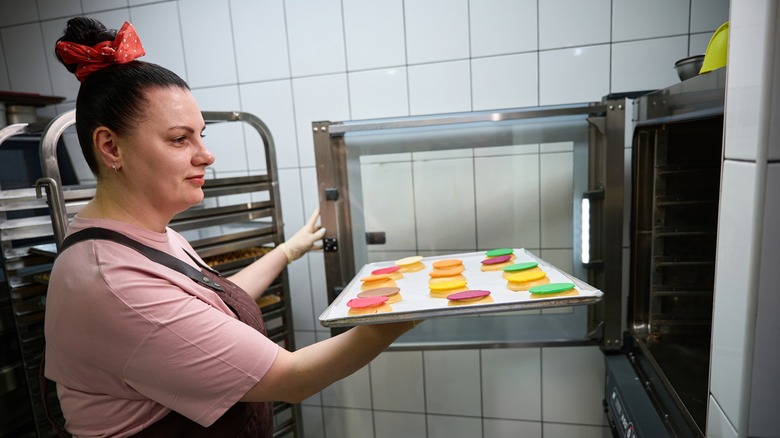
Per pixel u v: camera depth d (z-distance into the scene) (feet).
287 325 4.22
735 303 1.44
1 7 5.02
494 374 4.78
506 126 3.66
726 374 1.53
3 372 3.42
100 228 1.95
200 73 4.82
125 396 1.93
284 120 4.74
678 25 3.82
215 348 1.83
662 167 2.87
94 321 1.77
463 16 4.18
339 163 3.87
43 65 5.05
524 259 2.97
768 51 1.22
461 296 2.10
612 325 3.63
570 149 3.76
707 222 2.24
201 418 1.89
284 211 4.93
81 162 5.01
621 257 3.54
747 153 1.35
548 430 4.77
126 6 4.81
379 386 5.07
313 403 5.25
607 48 3.97
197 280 2.17
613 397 3.26
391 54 4.38
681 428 2.36
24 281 3.29
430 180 4.05
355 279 2.89
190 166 2.00
